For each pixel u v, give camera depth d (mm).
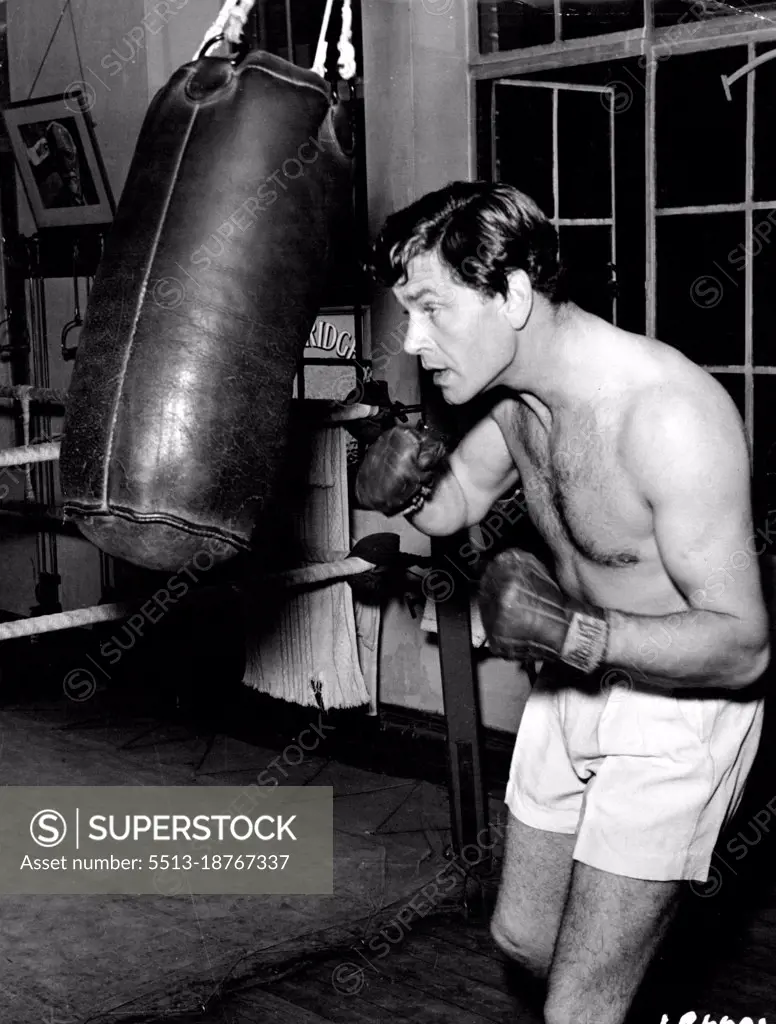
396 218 1686
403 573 3986
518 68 3693
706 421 1604
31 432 5316
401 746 4047
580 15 3584
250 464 2041
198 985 2594
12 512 4703
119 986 2594
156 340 1991
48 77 5082
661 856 1713
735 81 3305
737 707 1789
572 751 1870
